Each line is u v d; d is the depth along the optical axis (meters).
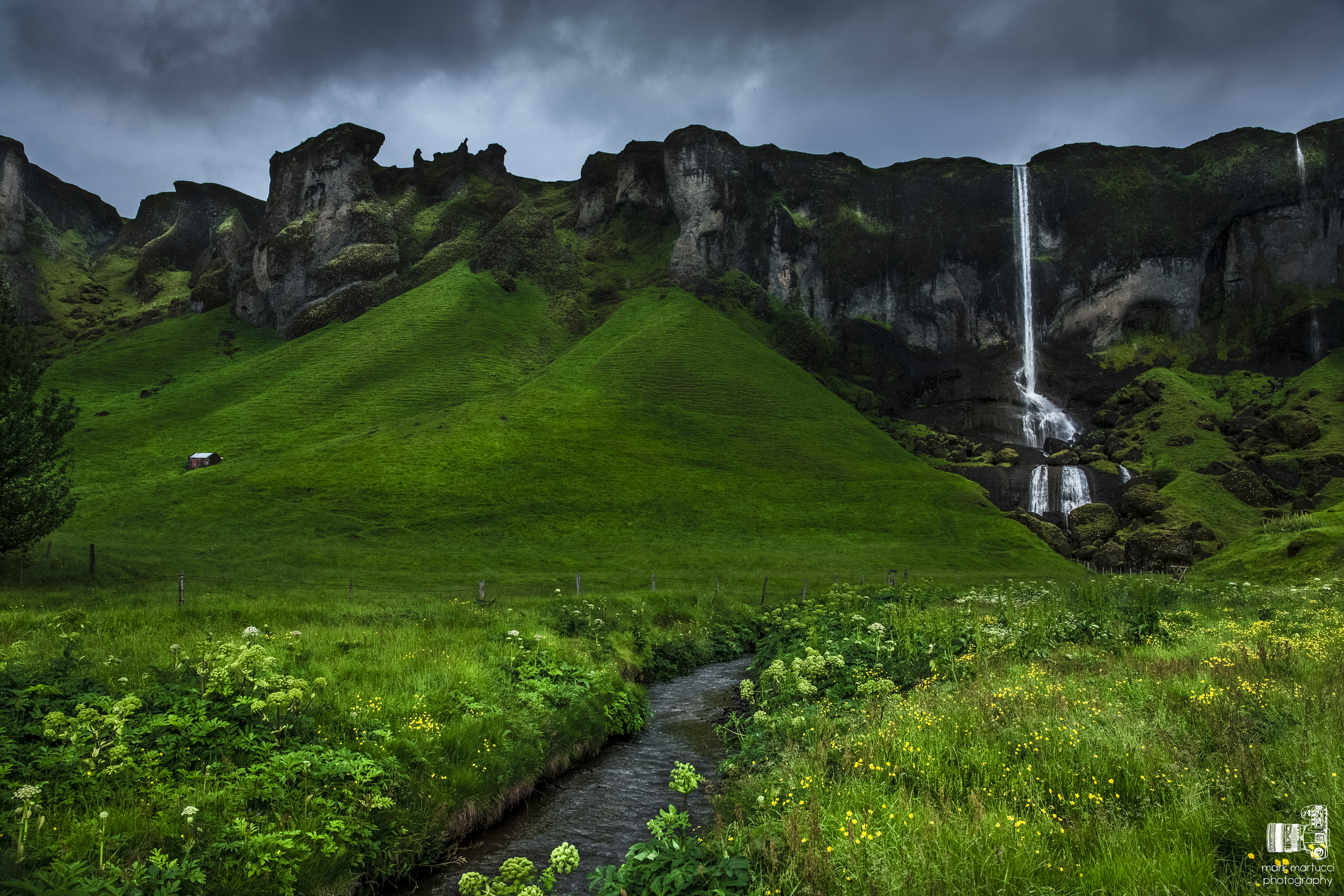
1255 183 138.88
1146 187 145.75
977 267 147.00
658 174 176.25
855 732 10.16
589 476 87.75
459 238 168.00
